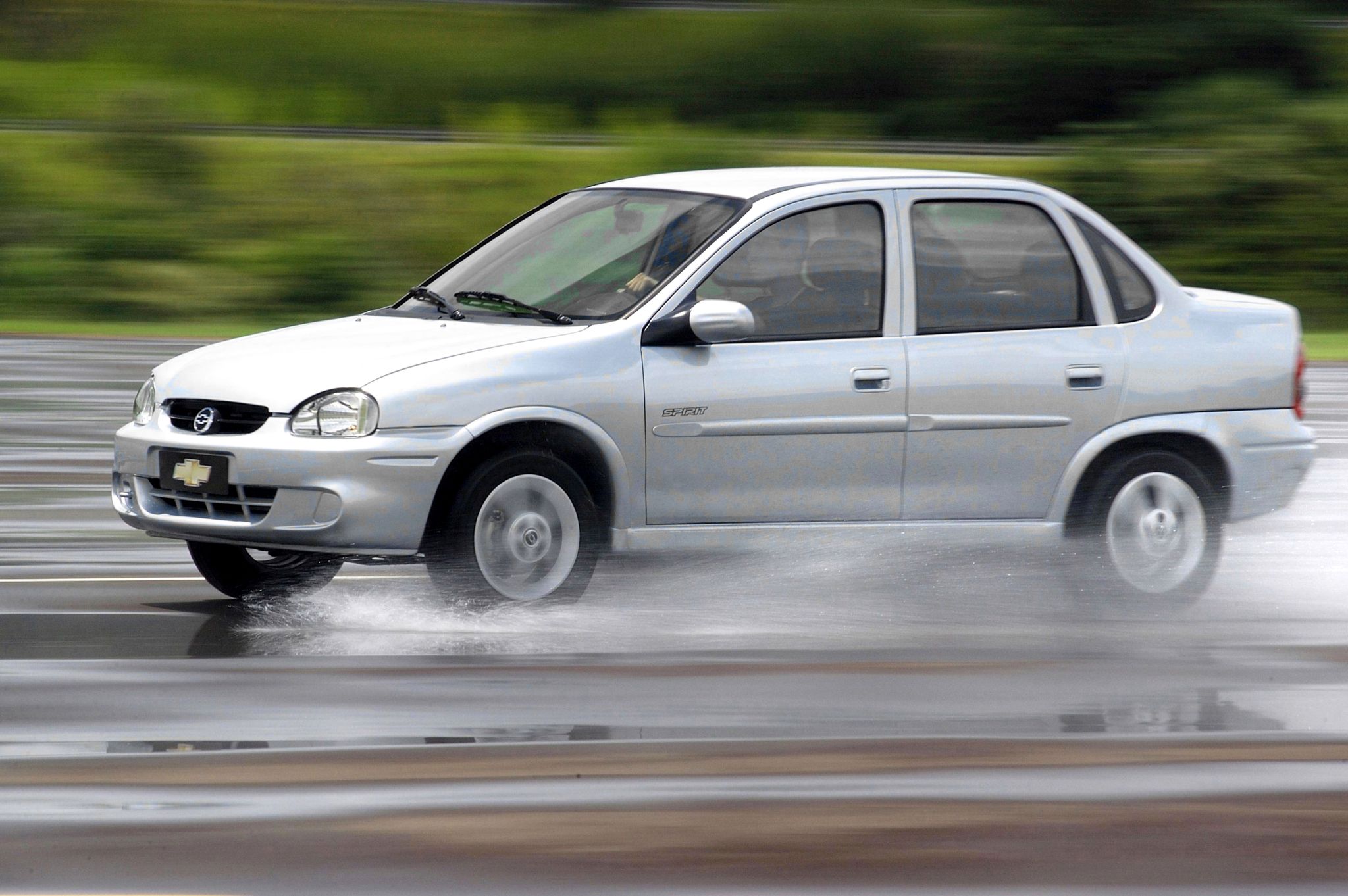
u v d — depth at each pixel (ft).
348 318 86.02
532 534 75.20
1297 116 306.96
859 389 79.46
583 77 402.93
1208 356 86.43
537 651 70.95
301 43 410.72
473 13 426.92
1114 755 58.03
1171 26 369.50
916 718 62.03
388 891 44.96
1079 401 83.51
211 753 56.44
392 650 71.15
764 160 296.30
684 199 83.61
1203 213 298.56
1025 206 84.89
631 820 50.75
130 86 293.43
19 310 242.37
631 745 57.98
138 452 77.51
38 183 265.75
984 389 81.61
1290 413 88.43
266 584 82.74
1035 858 48.37
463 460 74.59
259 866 46.55
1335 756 58.29
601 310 79.05
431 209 275.59
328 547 72.49
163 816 50.26
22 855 47.11
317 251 258.16
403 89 398.01
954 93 380.78
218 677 66.28
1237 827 51.16
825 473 79.46
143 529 77.97
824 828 50.42
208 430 75.36
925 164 303.89
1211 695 66.23
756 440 78.13
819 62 390.83
